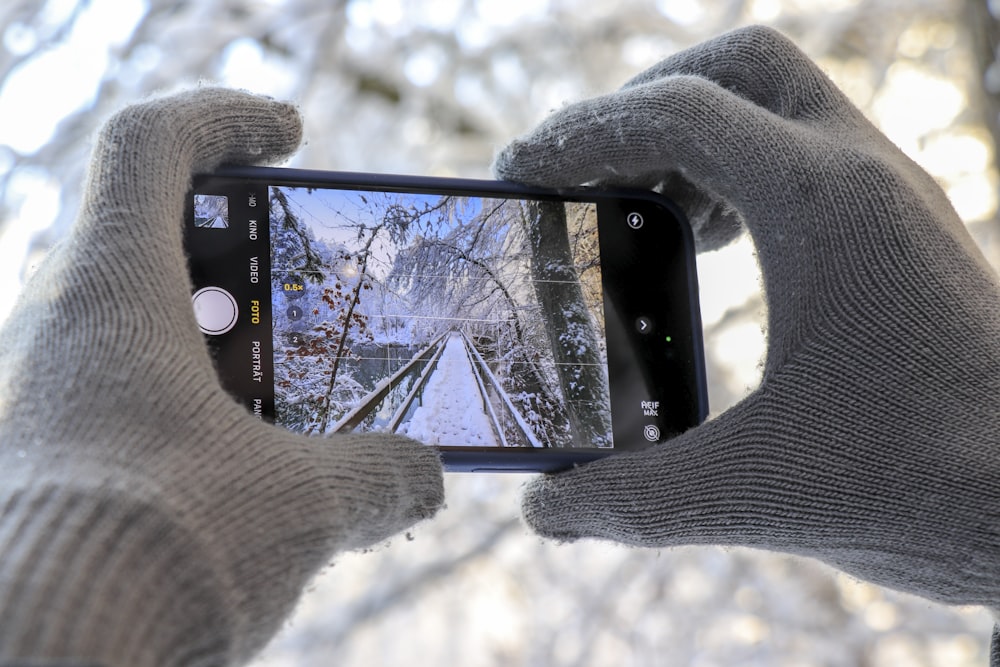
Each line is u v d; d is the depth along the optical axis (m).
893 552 0.77
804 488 0.78
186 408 0.59
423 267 0.90
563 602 2.23
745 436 0.80
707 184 0.90
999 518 0.72
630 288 0.93
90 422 0.56
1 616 0.43
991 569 0.73
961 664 2.15
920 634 2.08
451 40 2.30
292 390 0.84
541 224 0.93
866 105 2.30
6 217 2.04
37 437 0.55
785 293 0.83
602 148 0.91
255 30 2.20
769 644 2.12
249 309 0.85
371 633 2.34
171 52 2.16
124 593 0.47
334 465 0.67
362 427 0.85
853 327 0.80
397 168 2.30
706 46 0.98
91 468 0.52
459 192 0.92
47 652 0.43
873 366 0.78
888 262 0.80
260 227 0.86
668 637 2.16
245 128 0.85
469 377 0.88
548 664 2.16
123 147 0.72
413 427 0.86
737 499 0.80
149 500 0.51
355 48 2.29
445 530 2.26
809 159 0.84
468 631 2.34
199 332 0.67
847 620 2.13
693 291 0.94
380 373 0.87
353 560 2.26
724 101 0.88
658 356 0.92
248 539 0.57
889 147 0.92
